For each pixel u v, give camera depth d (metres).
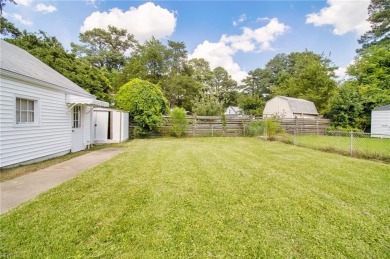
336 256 2.07
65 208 2.93
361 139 12.77
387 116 14.78
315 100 22.52
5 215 2.69
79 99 7.43
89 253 2.03
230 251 2.12
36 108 5.98
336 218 2.83
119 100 13.07
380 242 2.31
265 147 9.45
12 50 7.07
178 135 14.11
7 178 4.30
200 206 3.11
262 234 2.42
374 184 4.28
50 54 12.72
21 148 5.39
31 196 3.38
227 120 15.22
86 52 32.12
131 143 10.61
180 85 28.59
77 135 8.28
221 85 40.34
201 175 4.74
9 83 4.96
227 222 2.66
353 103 16.45
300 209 3.08
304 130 16.61
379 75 17.91
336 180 4.52
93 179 4.29
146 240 2.25
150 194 3.52
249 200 3.37
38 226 2.45
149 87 13.36
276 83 38.03
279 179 4.55
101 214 2.78
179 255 2.04
